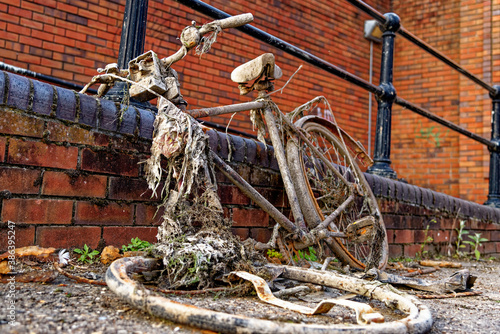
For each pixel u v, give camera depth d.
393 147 7.20
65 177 1.79
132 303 1.15
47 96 1.74
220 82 5.05
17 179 1.67
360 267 2.54
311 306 1.54
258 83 2.43
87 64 4.24
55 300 1.28
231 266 1.61
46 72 4.00
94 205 1.87
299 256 2.29
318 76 6.08
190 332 1.10
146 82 1.82
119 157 1.95
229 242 1.65
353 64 6.58
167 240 1.61
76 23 4.20
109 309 1.25
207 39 1.93
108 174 1.92
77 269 1.69
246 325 1.03
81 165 1.84
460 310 1.73
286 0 5.77
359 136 6.55
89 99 1.87
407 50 7.23
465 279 2.08
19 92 1.67
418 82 7.11
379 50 7.02
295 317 1.31
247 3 5.36
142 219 2.03
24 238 1.68
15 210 1.66
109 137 1.92
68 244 1.80
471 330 1.42
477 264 3.71
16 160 1.67
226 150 2.30
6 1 3.82
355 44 6.63
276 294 1.60
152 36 4.58
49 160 1.75
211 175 1.94
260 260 1.74
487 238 4.63
